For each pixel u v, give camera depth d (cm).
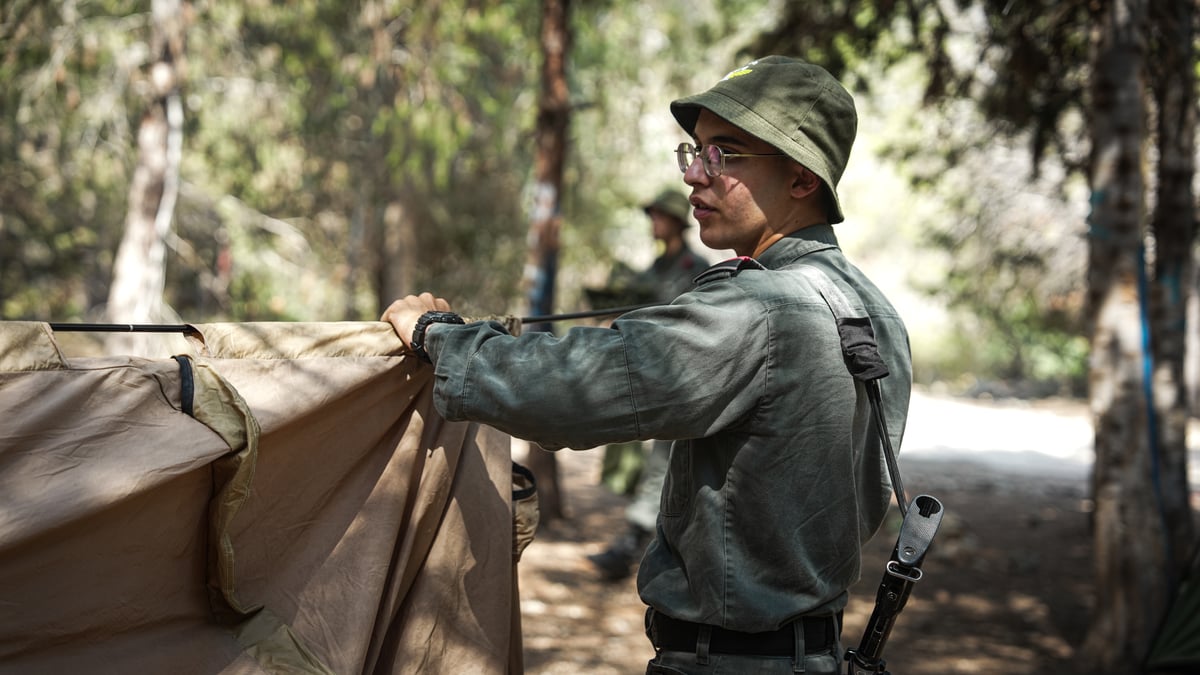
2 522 153
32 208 1433
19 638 159
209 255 1553
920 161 923
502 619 226
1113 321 494
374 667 208
